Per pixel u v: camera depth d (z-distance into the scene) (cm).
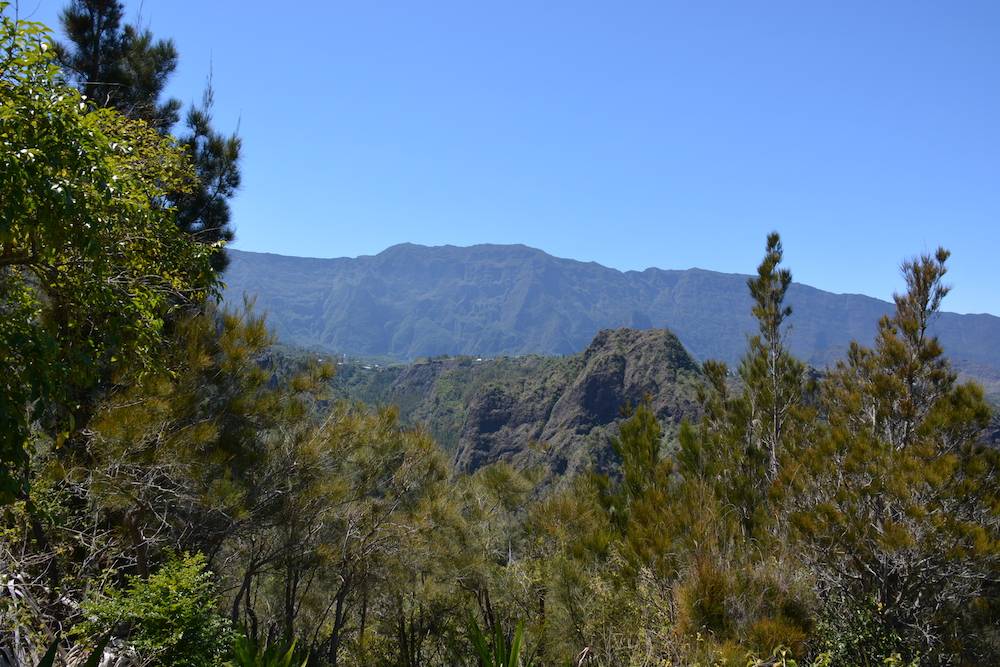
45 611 654
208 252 677
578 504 938
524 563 959
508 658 472
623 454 996
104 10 1165
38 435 639
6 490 437
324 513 948
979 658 966
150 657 579
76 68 1123
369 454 1024
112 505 715
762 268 1445
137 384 715
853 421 1102
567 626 748
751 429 1313
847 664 790
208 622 627
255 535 957
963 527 780
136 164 623
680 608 576
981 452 906
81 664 590
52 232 464
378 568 1008
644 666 598
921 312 1055
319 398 973
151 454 711
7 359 461
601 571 779
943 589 883
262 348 878
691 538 682
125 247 597
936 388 1021
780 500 976
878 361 1095
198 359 781
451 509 1017
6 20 432
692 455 1043
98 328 591
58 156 452
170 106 1232
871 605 832
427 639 1229
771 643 521
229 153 1223
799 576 629
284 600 1176
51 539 700
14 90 448
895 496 820
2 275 554
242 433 868
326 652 1136
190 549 838
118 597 616
